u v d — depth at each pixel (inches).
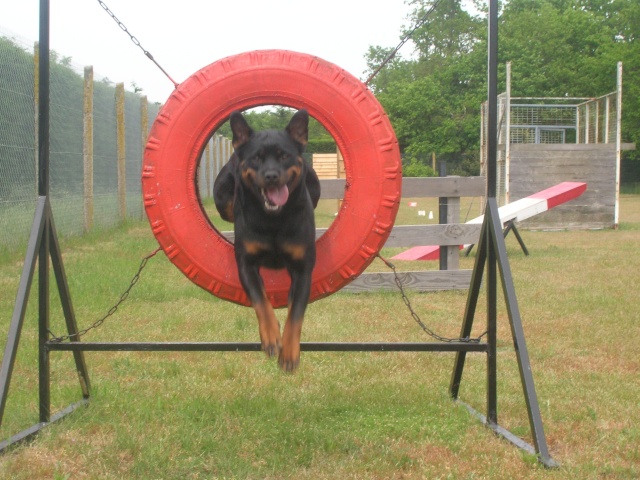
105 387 184.1
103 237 532.4
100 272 356.8
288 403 175.3
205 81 168.6
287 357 143.8
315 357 220.1
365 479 130.9
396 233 339.0
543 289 341.1
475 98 1681.8
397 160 168.9
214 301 309.1
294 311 150.0
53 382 194.5
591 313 286.0
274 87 167.8
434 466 137.8
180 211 168.4
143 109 755.4
